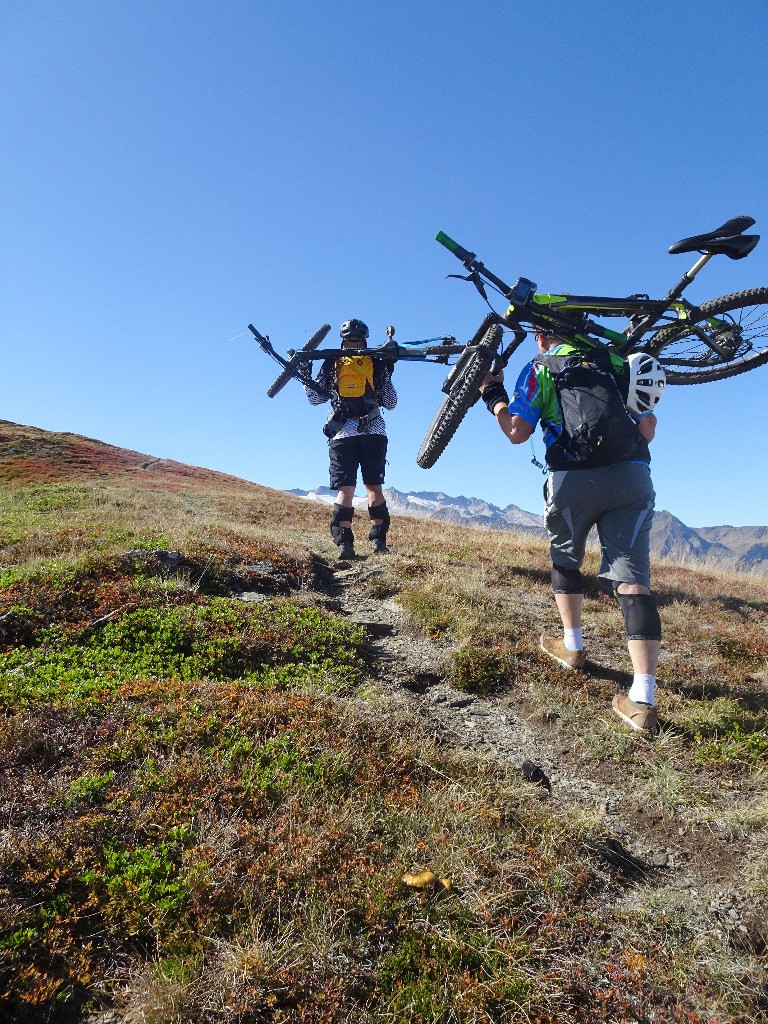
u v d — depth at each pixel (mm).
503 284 4457
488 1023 2059
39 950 2145
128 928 2268
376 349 6043
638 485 4125
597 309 4523
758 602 7938
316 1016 2014
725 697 4438
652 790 3453
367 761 3312
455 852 2707
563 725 4098
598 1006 2193
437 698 4492
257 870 2479
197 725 3400
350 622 5555
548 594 7062
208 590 6238
